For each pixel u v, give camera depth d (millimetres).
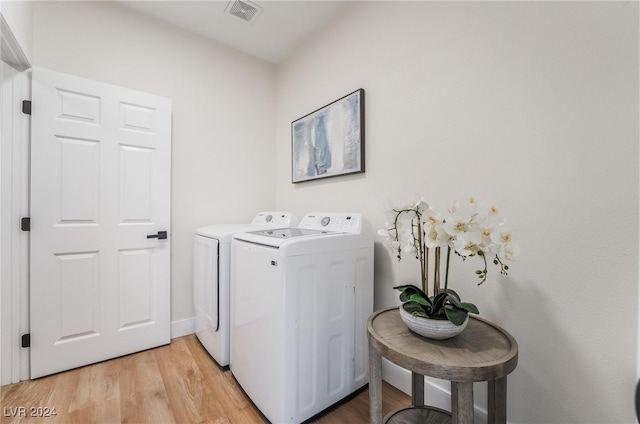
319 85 2223
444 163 1402
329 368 1416
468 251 878
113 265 1871
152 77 2104
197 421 1328
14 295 1585
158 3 1972
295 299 1270
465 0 1318
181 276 2225
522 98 1137
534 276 1110
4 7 1233
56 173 1680
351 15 1934
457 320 885
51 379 1630
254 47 2496
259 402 1373
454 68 1358
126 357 1894
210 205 2375
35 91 1615
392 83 1654
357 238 1546
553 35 1057
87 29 1854
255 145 2648
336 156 1998
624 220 916
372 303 1628
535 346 1110
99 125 1814
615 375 938
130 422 1312
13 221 1579
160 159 2055
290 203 2568
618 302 928
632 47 896
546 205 1077
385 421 1148
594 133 970
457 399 826
